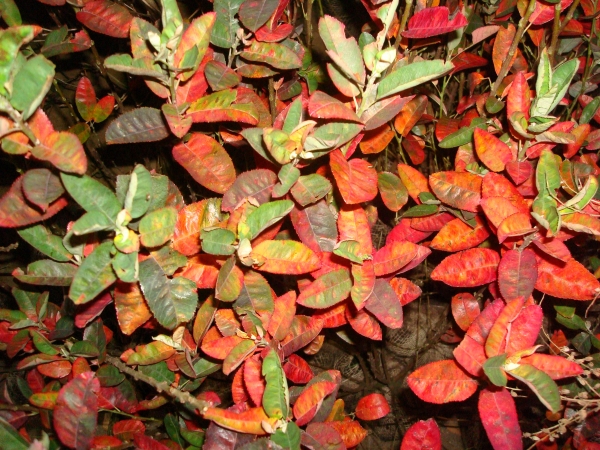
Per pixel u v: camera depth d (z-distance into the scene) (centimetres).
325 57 59
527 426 65
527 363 36
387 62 35
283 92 52
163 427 60
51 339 46
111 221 33
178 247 40
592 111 50
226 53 47
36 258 76
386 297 41
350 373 79
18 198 36
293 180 37
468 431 73
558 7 48
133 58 37
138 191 33
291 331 45
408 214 47
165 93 39
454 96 66
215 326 46
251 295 41
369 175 38
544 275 41
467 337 38
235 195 40
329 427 40
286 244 38
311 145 35
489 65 63
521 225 38
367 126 39
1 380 64
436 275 43
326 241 42
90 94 55
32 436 51
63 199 37
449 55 51
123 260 33
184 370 45
